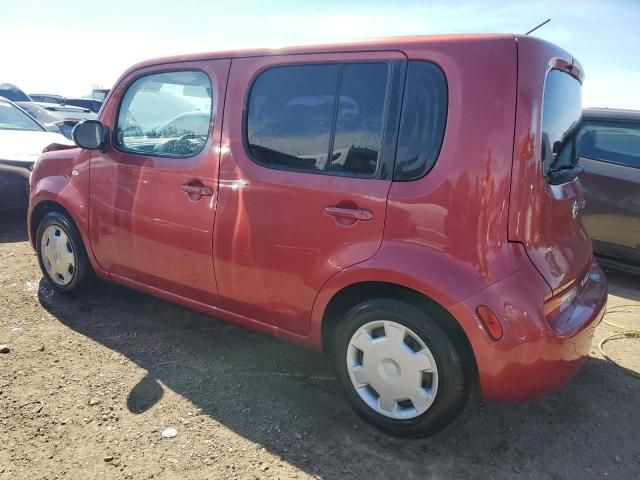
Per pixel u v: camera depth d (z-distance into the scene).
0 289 4.28
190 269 3.22
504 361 2.27
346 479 2.36
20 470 2.31
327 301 2.68
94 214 3.67
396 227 2.43
